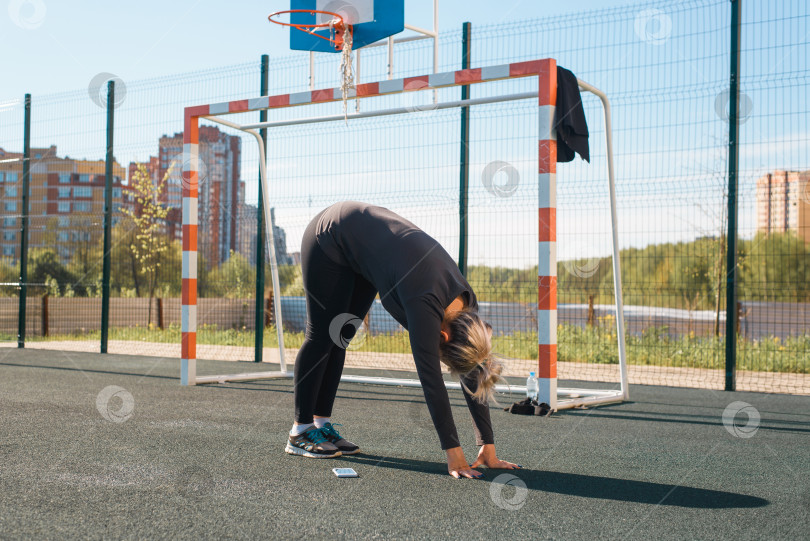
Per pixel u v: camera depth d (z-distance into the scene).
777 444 3.44
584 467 2.89
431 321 2.49
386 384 5.66
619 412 4.45
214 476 2.63
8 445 3.12
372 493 2.42
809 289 5.82
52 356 7.90
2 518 2.07
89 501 2.26
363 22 5.17
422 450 3.19
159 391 5.09
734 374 5.66
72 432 3.45
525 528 2.05
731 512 2.24
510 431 3.75
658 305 8.20
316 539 1.93
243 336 10.09
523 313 7.48
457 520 2.12
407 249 2.55
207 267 8.26
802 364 6.80
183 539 1.91
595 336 8.02
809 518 2.18
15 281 9.24
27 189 8.95
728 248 5.69
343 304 2.98
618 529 2.05
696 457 3.12
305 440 3.02
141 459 2.89
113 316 11.41
